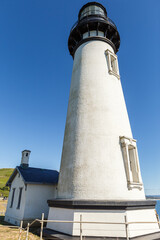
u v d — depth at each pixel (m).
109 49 14.56
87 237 7.69
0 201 40.69
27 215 15.22
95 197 8.79
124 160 10.13
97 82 12.36
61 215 9.12
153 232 8.99
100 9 17.53
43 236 9.12
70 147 10.95
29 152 20.92
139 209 9.02
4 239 9.09
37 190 16.52
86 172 9.53
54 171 22.23
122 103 12.73
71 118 12.07
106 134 10.50
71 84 14.13
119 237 7.58
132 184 9.62
